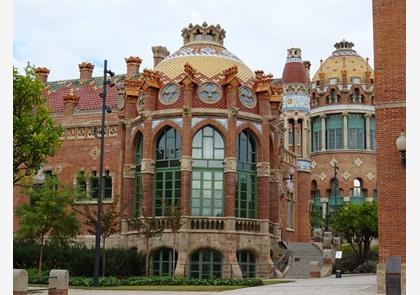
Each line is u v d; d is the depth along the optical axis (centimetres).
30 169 3297
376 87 2541
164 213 4122
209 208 4300
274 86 4903
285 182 5806
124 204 4472
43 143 3066
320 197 8812
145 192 4344
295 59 7094
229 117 4369
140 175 4506
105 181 4941
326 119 9050
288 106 6888
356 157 8794
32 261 4116
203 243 4191
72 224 4072
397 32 2541
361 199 8681
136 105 4681
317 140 9088
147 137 4416
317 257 5031
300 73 7012
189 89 4359
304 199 6319
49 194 3994
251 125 4478
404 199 2430
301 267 4681
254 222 4381
